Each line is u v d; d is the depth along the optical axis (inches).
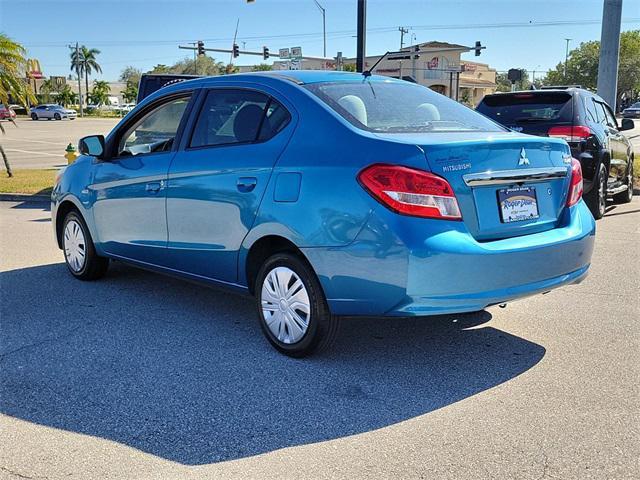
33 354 173.3
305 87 171.6
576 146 339.6
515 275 150.0
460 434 128.3
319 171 154.3
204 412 139.4
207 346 177.9
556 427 130.3
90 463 119.9
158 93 211.6
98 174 227.1
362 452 122.3
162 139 206.7
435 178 142.4
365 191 145.0
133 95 4195.4
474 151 148.8
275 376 157.4
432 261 139.9
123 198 215.0
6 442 128.0
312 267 156.3
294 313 164.2
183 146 194.9
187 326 194.7
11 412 140.5
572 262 164.1
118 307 213.9
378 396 146.0
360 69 695.7
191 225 189.5
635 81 3235.7
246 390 149.9
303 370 160.7
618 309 205.9
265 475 115.0
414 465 117.2
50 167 813.2
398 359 167.0
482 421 133.5
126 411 140.3
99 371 161.8
